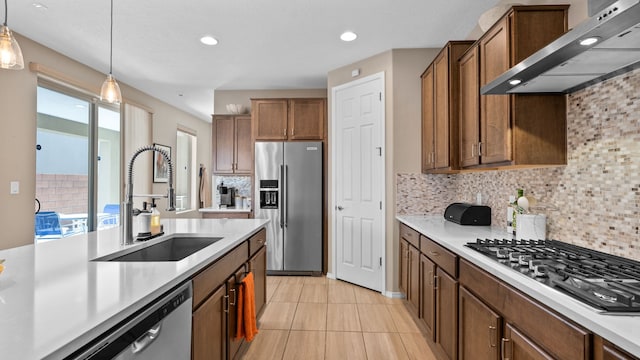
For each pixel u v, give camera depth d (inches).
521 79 63.3
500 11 81.4
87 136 161.9
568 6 72.2
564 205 74.7
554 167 77.7
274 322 114.7
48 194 141.4
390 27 120.0
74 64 150.6
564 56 51.1
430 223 113.5
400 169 139.0
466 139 99.4
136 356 38.8
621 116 59.3
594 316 35.2
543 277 48.2
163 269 52.1
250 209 184.2
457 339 74.0
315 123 178.9
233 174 200.5
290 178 174.7
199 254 63.1
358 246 153.9
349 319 116.9
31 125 128.8
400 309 125.8
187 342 52.2
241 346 90.4
